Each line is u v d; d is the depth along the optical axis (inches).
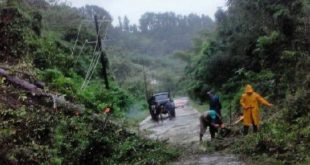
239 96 909.2
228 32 1288.1
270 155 403.9
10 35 716.0
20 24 769.6
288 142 410.6
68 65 990.4
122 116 869.2
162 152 480.1
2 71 522.6
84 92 760.3
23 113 414.0
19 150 336.8
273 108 657.0
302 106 498.9
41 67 787.4
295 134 425.7
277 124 498.0
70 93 649.6
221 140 523.5
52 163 351.6
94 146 420.2
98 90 959.0
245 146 448.8
